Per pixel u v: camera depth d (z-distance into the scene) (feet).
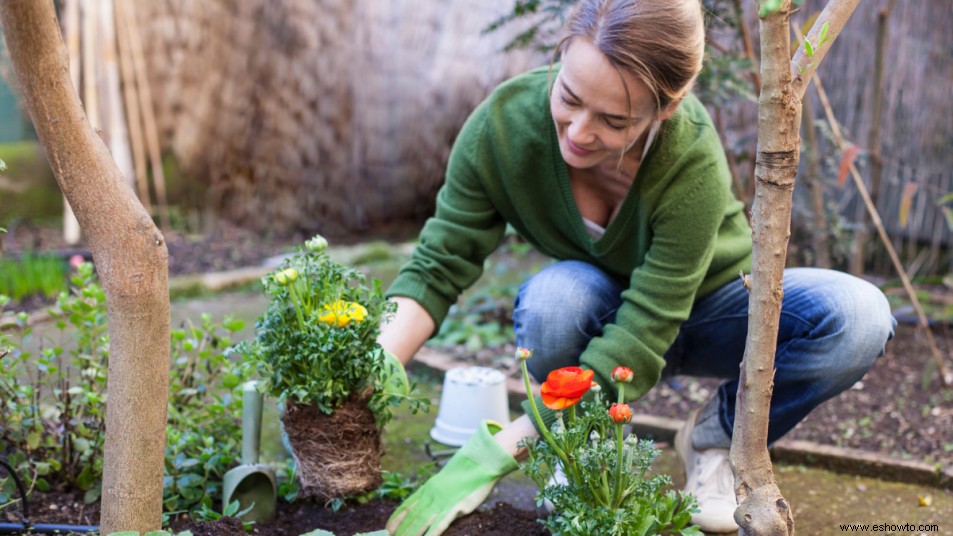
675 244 5.01
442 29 14.55
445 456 6.45
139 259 3.72
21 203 13.65
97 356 5.61
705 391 8.13
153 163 14.29
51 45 3.34
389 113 14.76
